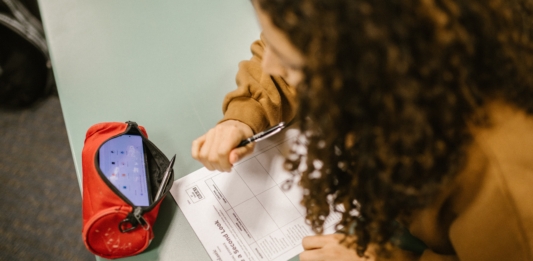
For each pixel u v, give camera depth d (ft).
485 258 1.64
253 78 2.64
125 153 2.26
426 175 1.52
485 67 1.39
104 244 2.06
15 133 5.53
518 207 1.46
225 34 3.16
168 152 2.53
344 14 1.25
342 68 1.34
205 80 2.89
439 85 1.33
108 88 2.82
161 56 3.01
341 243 2.09
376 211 1.79
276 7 1.31
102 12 3.26
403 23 1.25
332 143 1.63
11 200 5.01
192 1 3.37
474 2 1.32
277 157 2.48
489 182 1.48
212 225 2.23
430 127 1.40
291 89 2.64
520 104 1.49
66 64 2.93
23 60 5.25
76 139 2.57
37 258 4.62
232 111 2.52
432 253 1.98
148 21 3.21
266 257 2.13
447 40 1.29
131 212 2.02
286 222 2.25
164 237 2.20
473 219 1.57
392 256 2.06
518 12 1.45
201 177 2.41
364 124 1.46
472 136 1.46
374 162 1.55
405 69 1.28
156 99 2.77
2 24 4.82
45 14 3.22
